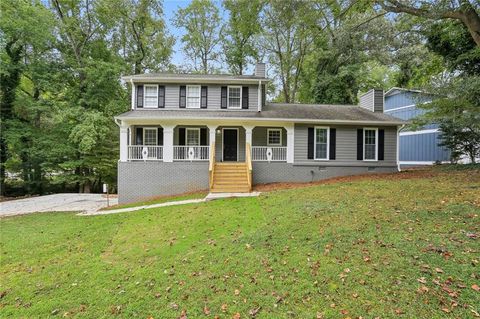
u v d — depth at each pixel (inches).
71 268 220.7
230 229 273.4
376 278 159.0
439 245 185.2
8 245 285.6
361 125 586.9
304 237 226.5
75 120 762.8
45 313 160.7
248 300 154.2
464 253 172.4
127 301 165.3
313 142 579.2
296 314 138.9
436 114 476.4
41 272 216.2
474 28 334.3
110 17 845.8
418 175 482.0
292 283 165.2
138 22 914.7
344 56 877.2
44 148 761.6
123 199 542.0
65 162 773.3
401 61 843.4
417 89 577.3
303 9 471.2
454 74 576.7
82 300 171.5
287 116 577.3
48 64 773.3
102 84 801.6
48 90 767.1
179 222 317.4
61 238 305.6
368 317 130.8
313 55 989.2
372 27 738.2
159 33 980.6
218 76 630.5
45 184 840.3
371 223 237.1
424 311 131.0
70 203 580.4
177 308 153.8
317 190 401.4
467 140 570.6
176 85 605.6
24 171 802.8
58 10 811.4
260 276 176.7
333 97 919.0
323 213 280.4
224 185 502.0
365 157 589.0
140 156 557.9
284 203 343.6
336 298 147.3
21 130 740.7
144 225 325.7
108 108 795.4
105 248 265.0
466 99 437.1
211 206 378.3
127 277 196.5
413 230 213.5
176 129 629.0
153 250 242.8
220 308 149.9
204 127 633.6
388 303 138.8
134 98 598.9
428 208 258.7
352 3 426.6
